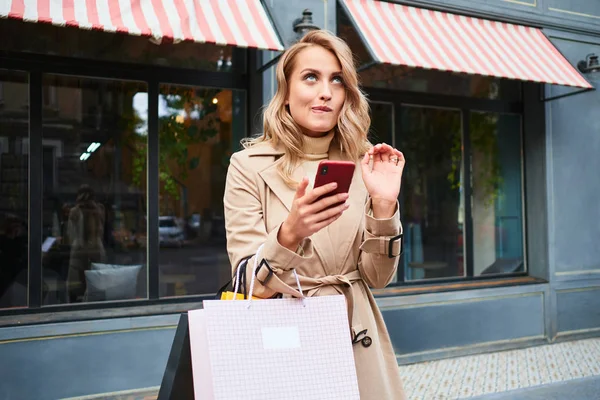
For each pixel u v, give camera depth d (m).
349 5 4.86
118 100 4.53
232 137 4.90
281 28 4.28
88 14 3.52
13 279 4.19
